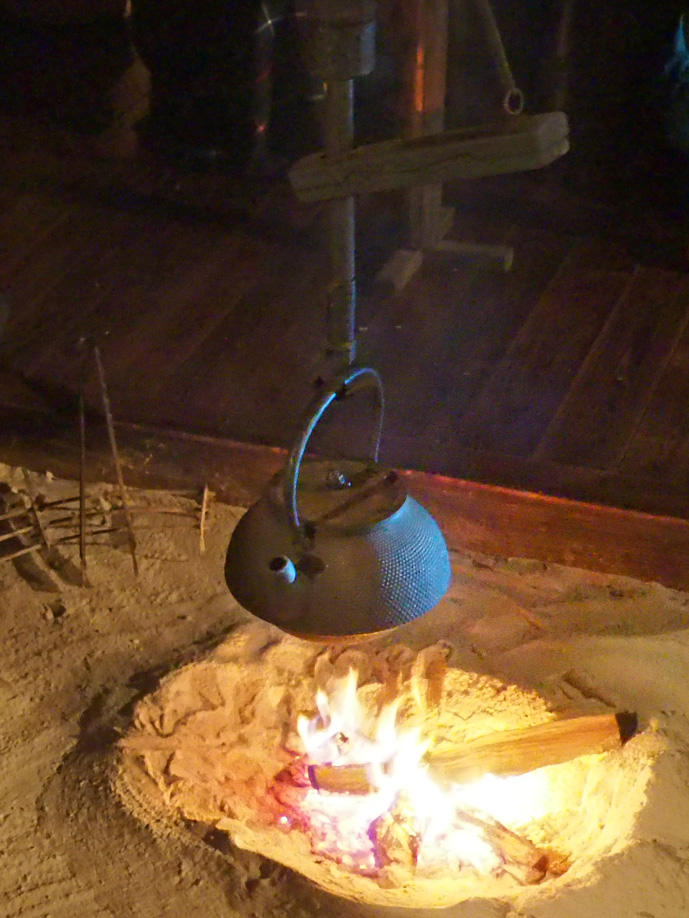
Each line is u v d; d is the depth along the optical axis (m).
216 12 4.01
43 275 3.61
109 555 2.56
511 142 1.33
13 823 1.91
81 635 2.35
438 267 3.63
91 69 4.80
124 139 4.34
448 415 3.02
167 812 1.93
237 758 2.18
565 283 3.56
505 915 1.72
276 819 2.08
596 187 4.05
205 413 3.02
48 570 2.49
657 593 2.49
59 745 2.08
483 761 2.11
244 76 4.14
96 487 2.79
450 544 2.64
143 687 2.21
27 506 2.65
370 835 2.05
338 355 1.66
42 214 3.91
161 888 1.78
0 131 4.37
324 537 1.54
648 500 2.72
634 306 3.45
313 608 1.54
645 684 2.23
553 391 3.11
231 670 2.27
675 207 3.94
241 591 1.60
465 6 3.90
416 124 3.38
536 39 3.99
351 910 1.72
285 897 1.75
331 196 1.47
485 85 4.08
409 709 2.29
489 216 3.91
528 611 2.44
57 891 1.79
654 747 2.06
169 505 2.74
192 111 4.24
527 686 2.26
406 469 2.82
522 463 2.85
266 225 3.85
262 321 3.39
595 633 2.38
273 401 3.06
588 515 2.69
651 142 4.16
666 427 2.98
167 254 3.70
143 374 3.17
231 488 2.78
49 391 3.10
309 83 4.36
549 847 2.05
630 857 1.82
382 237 3.79
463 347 3.29
